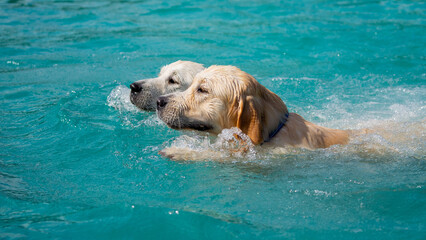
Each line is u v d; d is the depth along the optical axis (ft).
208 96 17.79
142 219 13.34
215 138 18.92
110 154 18.03
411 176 15.85
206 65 30.07
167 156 17.51
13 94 25.13
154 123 21.75
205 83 17.88
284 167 16.51
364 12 42.39
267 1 47.34
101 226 13.05
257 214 13.73
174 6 46.26
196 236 12.64
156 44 34.88
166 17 42.52
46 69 29.78
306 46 34.04
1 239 12.32
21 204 14.28
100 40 35.96
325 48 33.47
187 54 32.45
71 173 16.40
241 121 17.02
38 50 33.63
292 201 14.42
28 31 38.14
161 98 18.98
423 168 16.42
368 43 34.17
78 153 18.06
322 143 17.80
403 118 21.59
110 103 23.91
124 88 25.86
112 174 16.38
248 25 39.45
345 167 16.51
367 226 13.00
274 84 26.71
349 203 14.24
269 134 17.35
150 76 28.43
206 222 13.24
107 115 22.38
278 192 14.99
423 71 28.68
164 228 12.94
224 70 17.88
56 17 42.55
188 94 18.53
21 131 20.13
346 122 21.16
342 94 25.11
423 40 34.32
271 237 12.55
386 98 24.40
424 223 13.07
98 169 16.76
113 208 13.97
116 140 19.35
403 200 14.29
